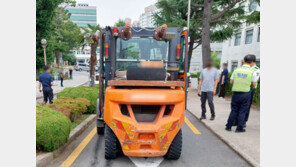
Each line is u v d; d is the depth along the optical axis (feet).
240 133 17.15
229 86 41.11
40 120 12.53
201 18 57.77
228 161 12.65
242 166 12.04
